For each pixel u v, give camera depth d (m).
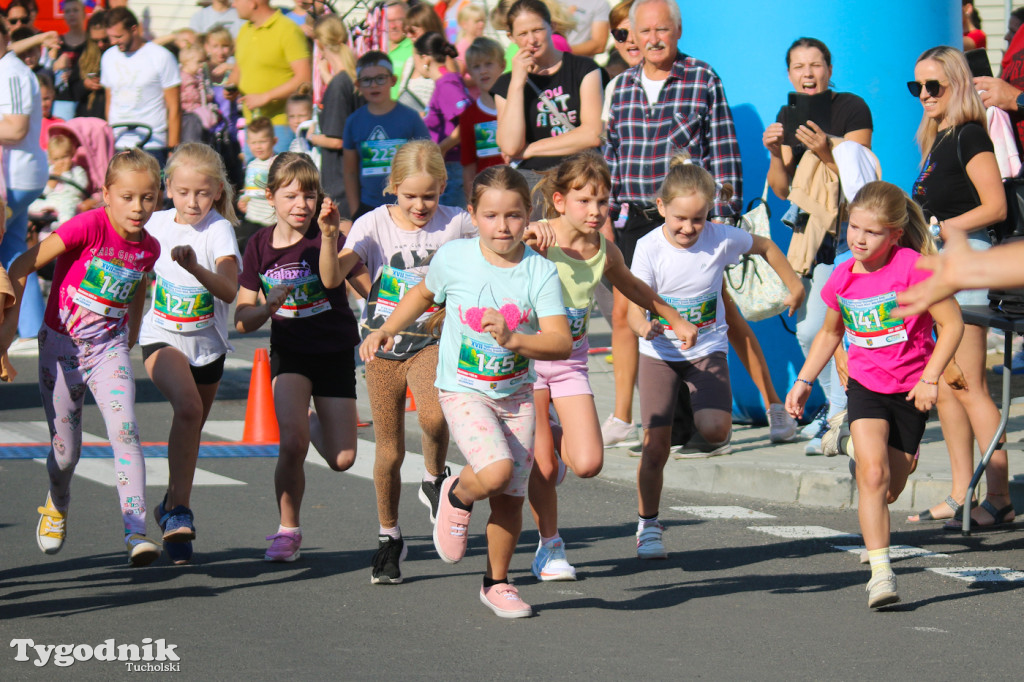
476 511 21.97
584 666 13.77
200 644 14.46
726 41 28.72
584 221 16.80
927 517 20.89
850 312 16.56
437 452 17.69
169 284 18.11
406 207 17.22
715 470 23.55
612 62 35.84
